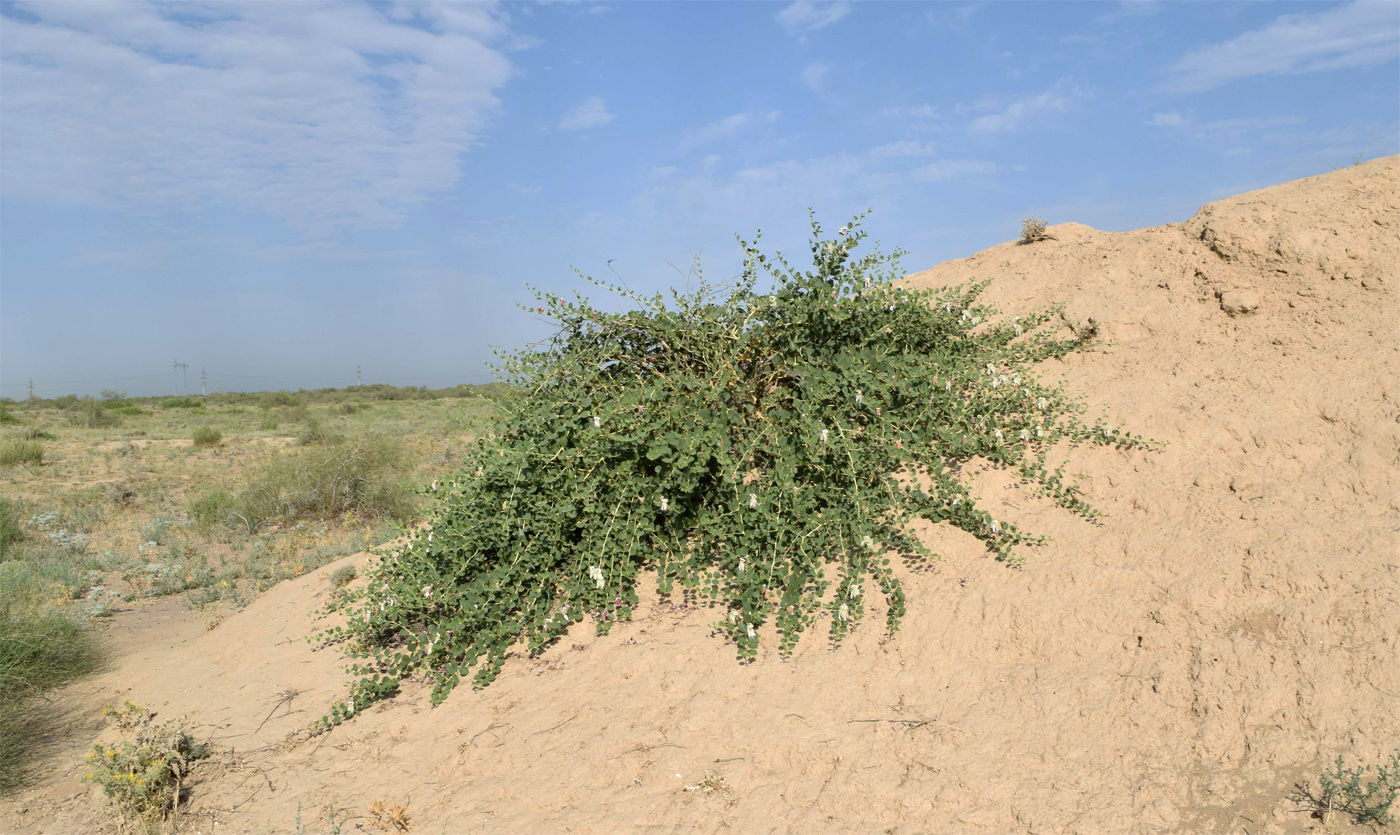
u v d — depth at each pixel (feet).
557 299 20.26
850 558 15.83
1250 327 18.26
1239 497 14.15
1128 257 21.86
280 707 16.57
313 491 37.60
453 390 175.63
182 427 90.22
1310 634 11.28
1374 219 18.67
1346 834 9.11
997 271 24.76
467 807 12.01
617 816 11.18
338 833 11.83
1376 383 15.23
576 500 17.51
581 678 14.90
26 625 19.53
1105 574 13.44
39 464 55.11
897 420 17.74
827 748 11.80
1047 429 17.46
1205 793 9.95
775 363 18.83
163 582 27.61
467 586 17.39
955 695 12.43
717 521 17.01
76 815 13.46
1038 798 10.28
